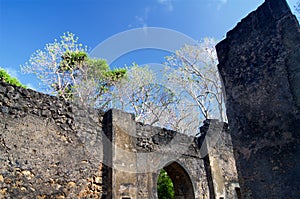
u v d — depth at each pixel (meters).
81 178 5.48
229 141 9.33
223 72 4.09
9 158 4.66
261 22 3.73
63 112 5.78
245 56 3.83
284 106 3.18
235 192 8.54
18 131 4.95
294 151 2.97
